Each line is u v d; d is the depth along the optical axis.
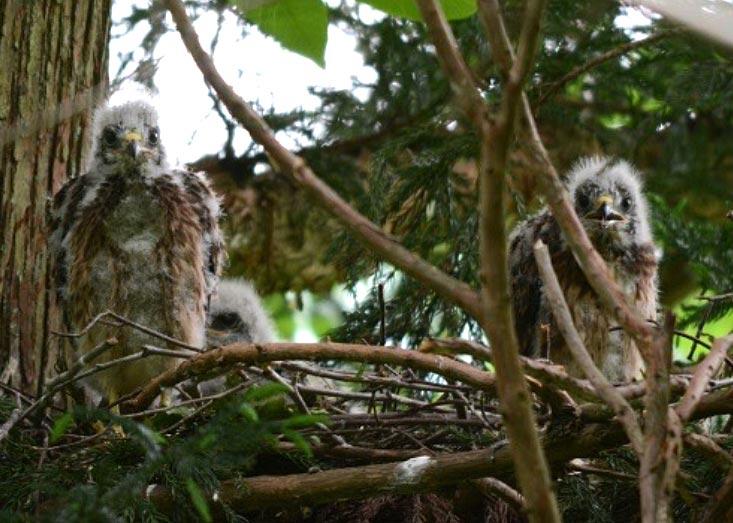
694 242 14.27
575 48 13.73
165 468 8.95
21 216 12.06
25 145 12.13
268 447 9.25
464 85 5.12
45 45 12.29
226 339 14.97
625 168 13.70
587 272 5.78
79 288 12.08
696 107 13.09
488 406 10.08
